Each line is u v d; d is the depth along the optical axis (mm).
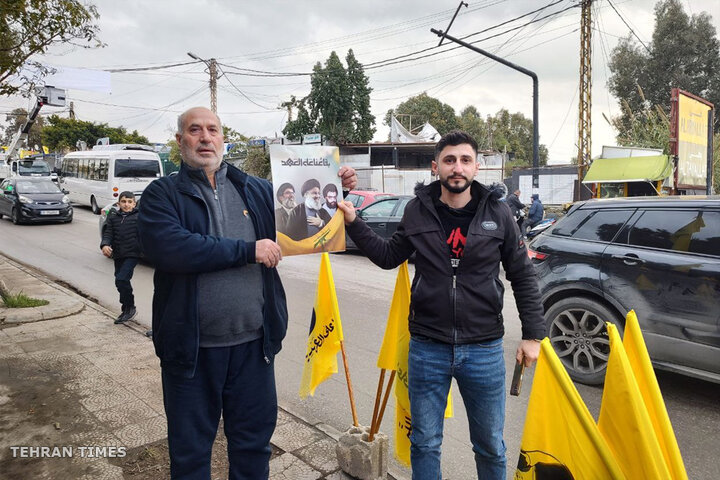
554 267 4621
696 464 3168
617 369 1652
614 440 1687
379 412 2787
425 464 2270
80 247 12141
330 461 2977
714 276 3715
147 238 2037
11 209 16266
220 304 2117
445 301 2191
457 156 2168
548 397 1777
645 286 4043
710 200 3986
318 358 2885
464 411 3959
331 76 35969
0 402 3711
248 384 2244
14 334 5355
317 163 2385
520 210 14891
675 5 30266
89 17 6645
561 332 4605
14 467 2879
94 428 3336
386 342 2672
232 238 2229
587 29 19391
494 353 2227
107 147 22891
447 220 2273
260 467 2307
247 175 2385
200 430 2162
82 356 4691
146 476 2807
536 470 1793
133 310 5883
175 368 2107
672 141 13828
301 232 2354
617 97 31750
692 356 3838
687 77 29203
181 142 2180
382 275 9312
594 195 19188
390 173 27891
